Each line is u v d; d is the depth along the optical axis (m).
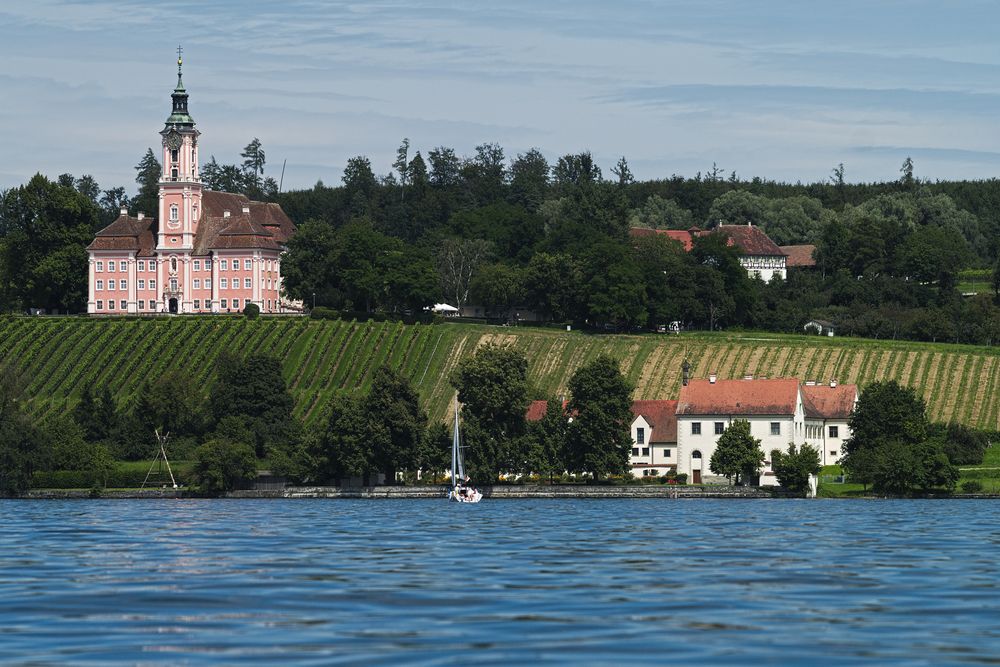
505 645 147.62
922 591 193.62
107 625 163.12
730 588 196.50
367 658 140.50
